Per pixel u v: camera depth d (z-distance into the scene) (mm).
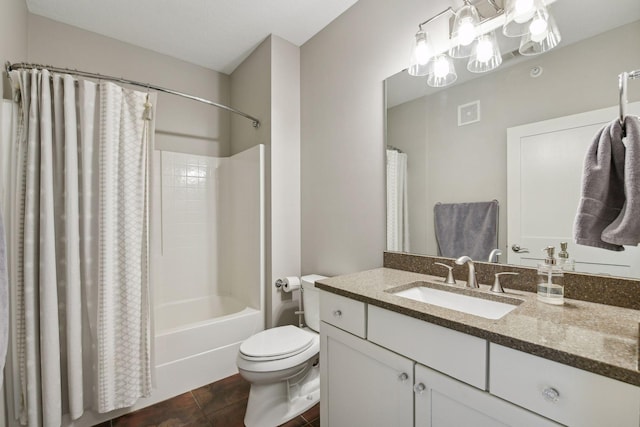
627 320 794
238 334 2041
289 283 2057
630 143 806
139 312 1625
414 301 978
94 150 1557
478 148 1272
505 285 1173
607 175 849
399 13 1552
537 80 1104
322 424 1277
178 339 1812
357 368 1111
